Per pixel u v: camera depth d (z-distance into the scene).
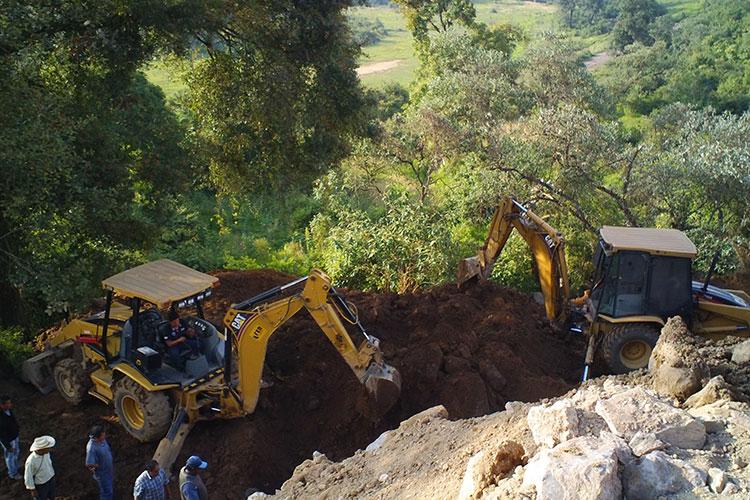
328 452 10.22
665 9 77.12
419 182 22.94
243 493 9.30
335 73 16.19
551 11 99.12
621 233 11.88
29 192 10.84
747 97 43.94
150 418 9.80
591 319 11.74
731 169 15.98
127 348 10.23
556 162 18.39
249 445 9.83
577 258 17.91
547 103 27.33
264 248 21.30
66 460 10.07
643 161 17.48
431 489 6.46
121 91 13.61
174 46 13.62
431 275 16.22
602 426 5.44
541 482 4.57
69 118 12.03
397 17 97.31
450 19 38.59
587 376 11.68
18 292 13.83
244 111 16.16
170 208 14.64
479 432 7.40
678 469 4.77
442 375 11.08
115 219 12.32
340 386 11.05
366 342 10.09
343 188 22.28
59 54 12.83
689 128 18.84
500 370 11.41
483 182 18.75
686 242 11.56
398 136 22.28
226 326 9.92
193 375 10.03
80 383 10.99
